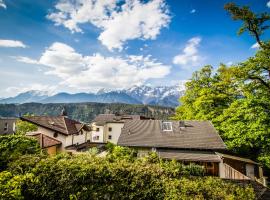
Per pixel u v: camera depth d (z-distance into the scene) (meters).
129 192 9.29
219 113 28.66
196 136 24.30
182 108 37.97
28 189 9.52
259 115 20.25
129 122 29.56
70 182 9.74
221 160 20.22
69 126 35.25
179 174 10.23
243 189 8.15
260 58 18.75
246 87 21.44
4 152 12.14
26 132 32.25
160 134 25.50
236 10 20.14
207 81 32.19
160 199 8.55
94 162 10.43
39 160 10.76
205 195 7.54
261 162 22.28
